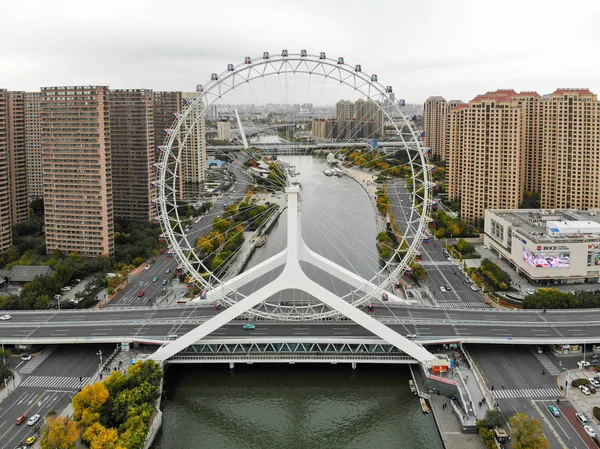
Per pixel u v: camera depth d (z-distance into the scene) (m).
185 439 192.88
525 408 197.12
